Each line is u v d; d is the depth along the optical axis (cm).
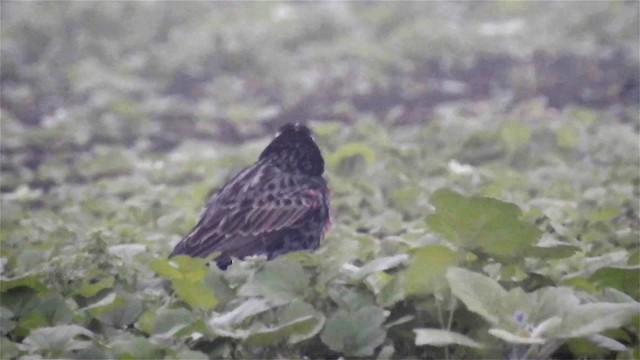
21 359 875
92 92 2372
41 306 964
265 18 2872
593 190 1381
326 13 2791
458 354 919
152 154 1962
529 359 860
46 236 1249
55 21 2772
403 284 948
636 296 982
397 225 1262
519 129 1703
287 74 2466
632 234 1177
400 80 2355
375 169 1538
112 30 2814
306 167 1166
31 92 2391
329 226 1173
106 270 1036
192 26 2834
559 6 2758
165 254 1160
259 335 909
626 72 2283
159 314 931
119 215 1433
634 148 1641
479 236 941
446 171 1588
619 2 2677
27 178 1800
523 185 1479
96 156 1881
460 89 2300
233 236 1116
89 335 908
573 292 922
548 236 1114
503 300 868
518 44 2505
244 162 1723
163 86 2459
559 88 2228
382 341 924
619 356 901
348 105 2191
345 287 982
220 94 2355
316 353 945
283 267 966
